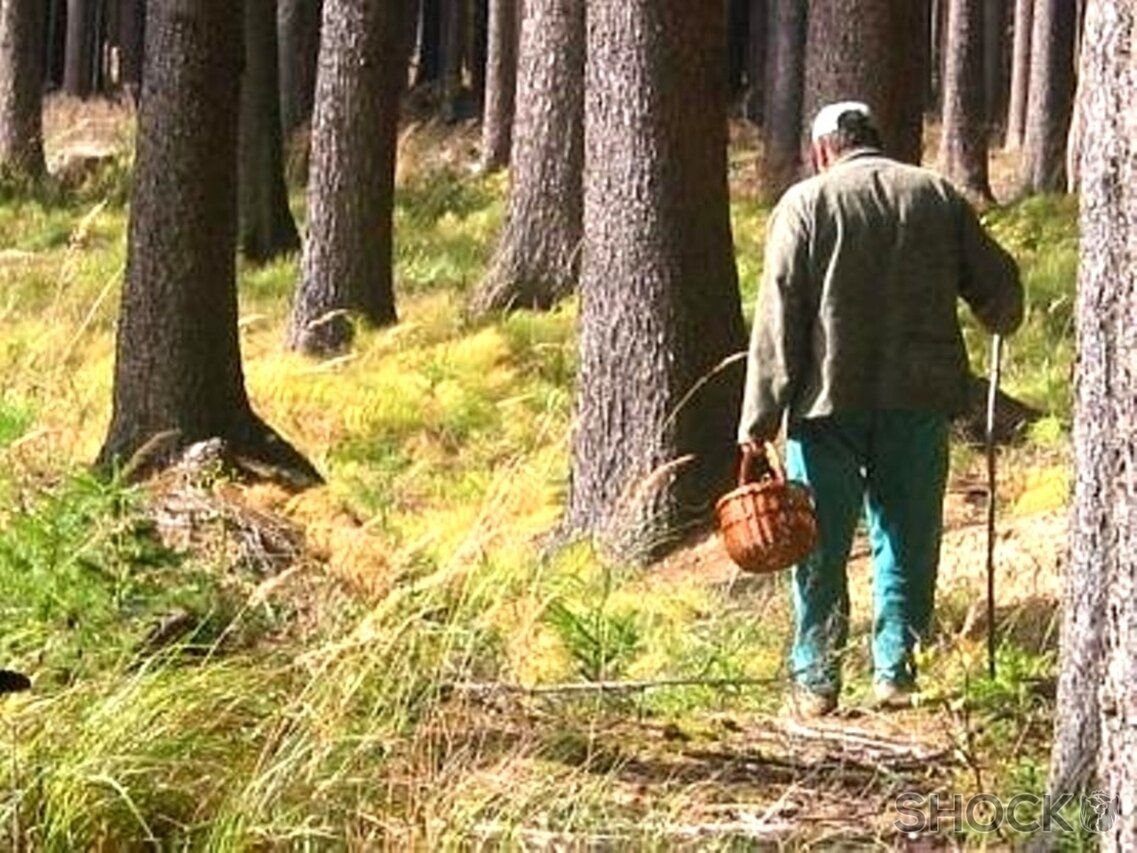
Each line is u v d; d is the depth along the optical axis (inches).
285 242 1406.3
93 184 1785.2
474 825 308.8
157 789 304.8
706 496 647.8
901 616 435.2
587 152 669.3
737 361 660.1
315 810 305.1
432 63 2706.7
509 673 419.5
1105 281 311.3
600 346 658.8
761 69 2394.2
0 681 309.7
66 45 2682.1
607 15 663.1
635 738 398.3
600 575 554.6
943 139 1668.3
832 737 410.0
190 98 719.1
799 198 433.4
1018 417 751.7
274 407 885.8
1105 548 308.3
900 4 838.5
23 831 295.7
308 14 1975.9
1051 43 1704.0
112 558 398.9
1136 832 225.8
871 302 431.2
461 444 850.1
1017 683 426.9
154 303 717.3
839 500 433.4
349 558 488.7
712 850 321.7
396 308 1167.6
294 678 346.0
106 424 780.0
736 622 496.7
